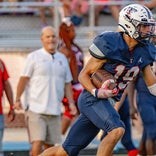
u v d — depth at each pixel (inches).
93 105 585.6
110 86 571.5
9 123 1007.0
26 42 1070.4
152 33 575.5
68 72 780.0
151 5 1009.5
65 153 613.3
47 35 761.6
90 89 576.1
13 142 943.7
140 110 796.6
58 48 858.1
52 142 762.2
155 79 597.0
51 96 759.7
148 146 800.9
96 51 573.6
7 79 743.1
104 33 576.7
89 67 581.6
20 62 1053.2
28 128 761.6
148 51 586.2
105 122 578.2
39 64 759.1
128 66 580.7
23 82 760.3
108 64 578.9
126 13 573.6
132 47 577.3
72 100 786.8
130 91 794.2
